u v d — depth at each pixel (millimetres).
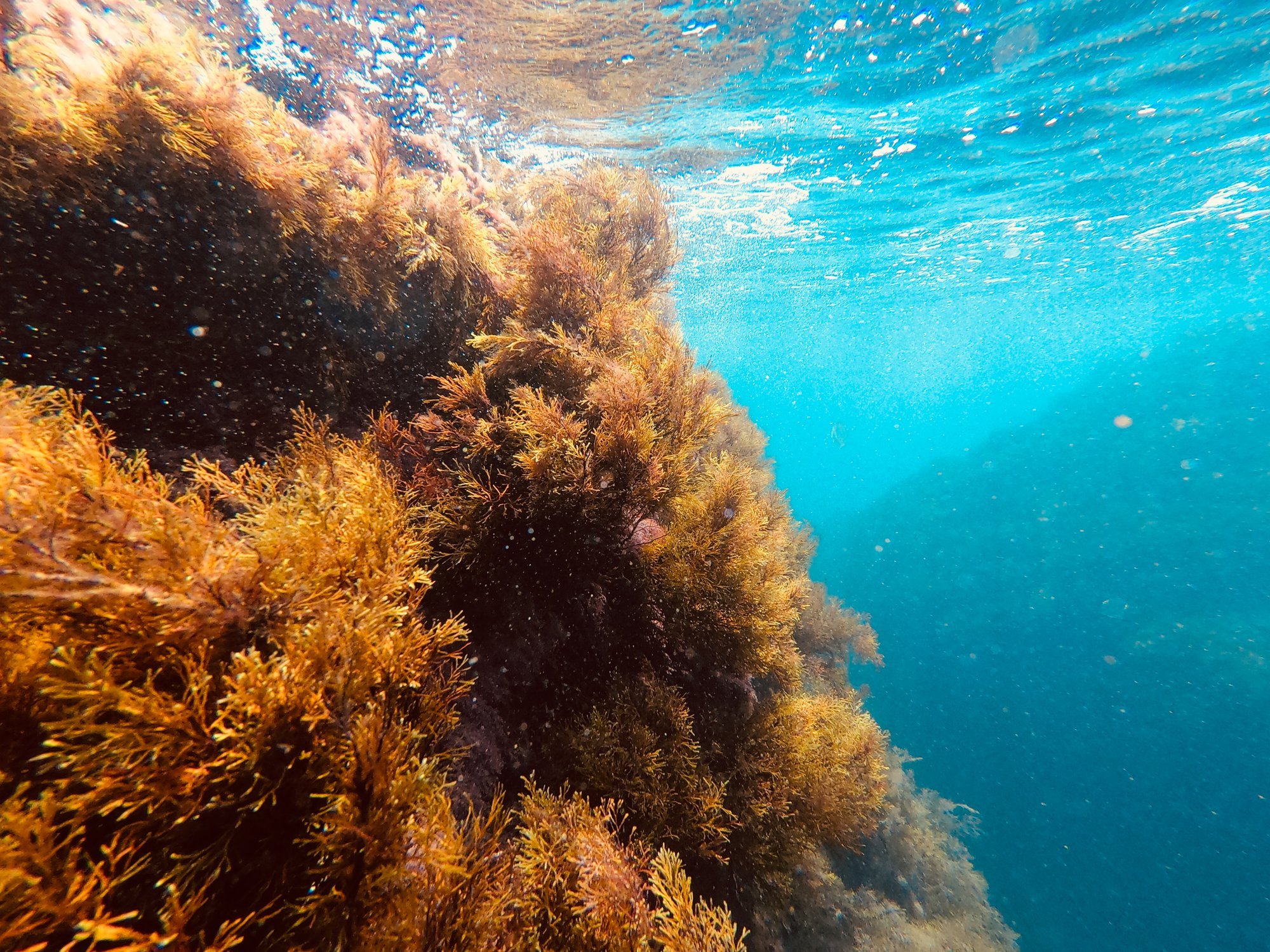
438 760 1936
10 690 1396
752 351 51688
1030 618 22219
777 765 3451
